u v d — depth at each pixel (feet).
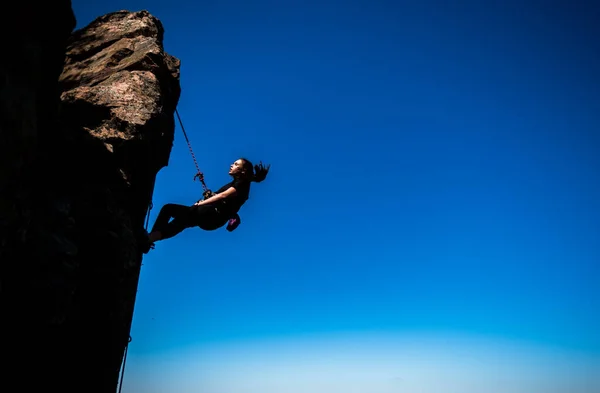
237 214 23.98
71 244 16.07
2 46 12.82
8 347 14.34
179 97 29.25
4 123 12.57
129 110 22.68
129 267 19.66
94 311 17.87
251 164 24.34
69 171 17.88
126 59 27.55
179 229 22.29
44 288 14.65
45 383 16.06
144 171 23.26
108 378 19.30
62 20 15.74
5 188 12.83
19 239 13.85
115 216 19.30
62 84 27.25
